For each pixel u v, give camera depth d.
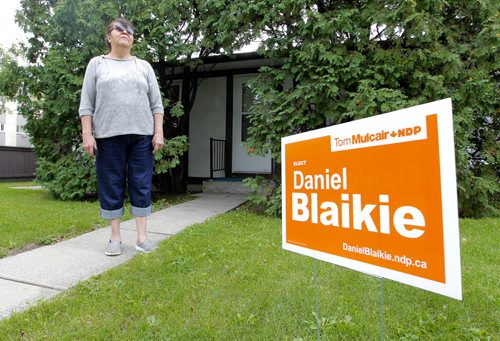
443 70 4.65
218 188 7.31
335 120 4.88
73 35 5.66
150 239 3.60
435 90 4.50
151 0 5.80
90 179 5.82
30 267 2.80
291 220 1.75
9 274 2.65
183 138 6.02
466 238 3.68
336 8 4.93
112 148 3.05
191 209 5.32
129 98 3.04
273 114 4.89
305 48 4.64
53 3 6.16
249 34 5.09
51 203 5.61
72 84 5.42
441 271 1.08
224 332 1.81
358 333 1.79
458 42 4.98
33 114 6.22
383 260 1.26
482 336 1.76
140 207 3.20
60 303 2.12
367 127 1.33
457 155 4.45
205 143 8.39
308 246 1.63
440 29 4.64
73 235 3.78
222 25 5.19
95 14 5.40
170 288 2.33
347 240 1.42
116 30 3.05
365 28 4.68
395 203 1.22
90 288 2.34
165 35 5.79
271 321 1.91
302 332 1.82
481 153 5.26
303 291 2.27
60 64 5.38
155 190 7.36
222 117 8.28
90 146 3.03
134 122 3.06
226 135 8.22
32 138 6.35
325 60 4.55
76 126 5.86
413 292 2.24
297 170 1.72
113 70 3.04
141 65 3.19
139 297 2.21
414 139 1.16
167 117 7.04
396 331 1.81
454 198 1.04
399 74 4.57
